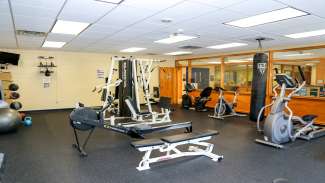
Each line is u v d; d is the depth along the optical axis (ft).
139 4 10.14
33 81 27.32
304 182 9.51
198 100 28.94
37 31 16.34
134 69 22.07
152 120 21.36
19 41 20.79
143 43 21.90
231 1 9.62
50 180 9.57
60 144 14.51
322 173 10.42
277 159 12.16
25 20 13.08
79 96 30.27
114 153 12.95
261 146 14.38
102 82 31.55
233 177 9.95
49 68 28.14
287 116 15.49
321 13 11.32
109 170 10.63
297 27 14.52
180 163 11.49
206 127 19.72
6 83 23.86
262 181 9.59
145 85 22.35
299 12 11.21
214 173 10.35
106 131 17.88
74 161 11.70
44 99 28.12
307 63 27.02
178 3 9.97
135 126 14.79
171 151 13.24
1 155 11.27
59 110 28.68
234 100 26.09
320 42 20.38
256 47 24.04
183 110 29.37
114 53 31.40
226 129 18.95
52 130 18.17
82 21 13.30
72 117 12.52
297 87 15.01
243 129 18.95
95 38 19.20
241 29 15.17
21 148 13.66
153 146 10.73
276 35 17.30
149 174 10.21
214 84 37.32
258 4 9.98
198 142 12.53
